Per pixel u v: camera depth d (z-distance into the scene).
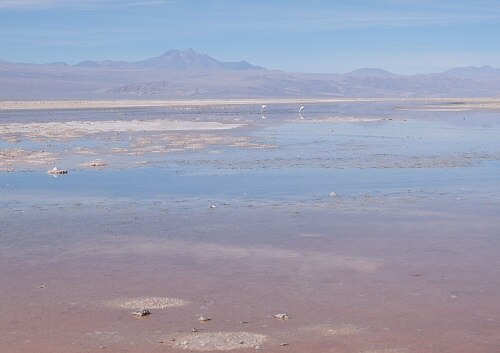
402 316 9.64
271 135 42.69
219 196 19.94
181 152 32.50
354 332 9.05
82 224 16.06
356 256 12.94
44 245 14.01
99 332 9.09
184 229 15.46
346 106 103.56
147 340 8.80
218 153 32.00
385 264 12.35
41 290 10.91
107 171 25.73
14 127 50.91
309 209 17.81
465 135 42.88
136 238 14.59
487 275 11.59
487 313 9.74
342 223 16.00
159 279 11.49
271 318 9.59
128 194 20.36
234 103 120.69
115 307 10.08
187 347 8.56
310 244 13.94
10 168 26.72
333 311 9.85
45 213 17.42
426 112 77.75
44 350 8.48
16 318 9.62
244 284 11.18
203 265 12.38
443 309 9.91
